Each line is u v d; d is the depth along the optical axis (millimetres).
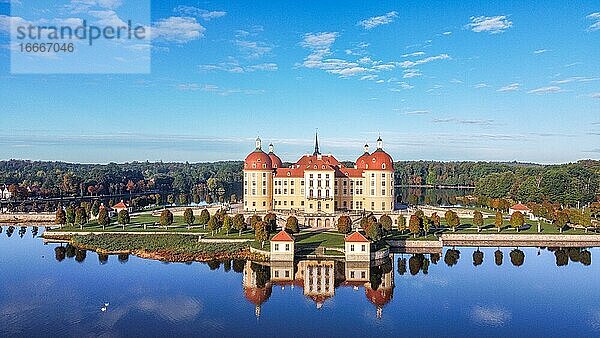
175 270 142750
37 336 91812
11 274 137000
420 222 192250
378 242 170625
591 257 166375
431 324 99375
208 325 98000
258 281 131000
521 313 106562
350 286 127062
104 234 191000
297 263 152250
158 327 96688
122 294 117875
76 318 101438
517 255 169750
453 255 169250
